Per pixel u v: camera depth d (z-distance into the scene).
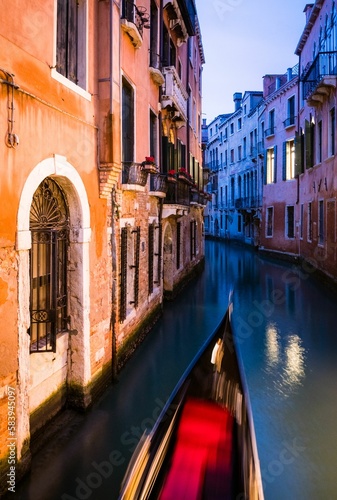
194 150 20.14
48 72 5.20
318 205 18.66
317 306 14.21
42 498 4.53
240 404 4.67
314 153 19.62
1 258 4.29
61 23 5.81
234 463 3.66
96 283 6.68
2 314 4.32
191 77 19.14
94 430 5.83
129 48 8.56
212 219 49.25
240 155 37.22
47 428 5.68
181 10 13.45
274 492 4.71
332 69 15.97
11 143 4.36
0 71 4.21
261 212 30.33
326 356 9.26
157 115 11.38
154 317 11.48
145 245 10.16
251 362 8.90
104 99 6.68
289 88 24.83
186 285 18.19
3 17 4.28
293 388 7.52
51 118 5.21
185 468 3.60
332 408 6.73
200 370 5.13
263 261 26.53
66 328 6.22
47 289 5.87
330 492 4.72
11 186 4.41
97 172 6.71
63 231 6.09
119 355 7.89
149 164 8.56
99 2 6.67
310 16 19.27
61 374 6.04
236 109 40.00
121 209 7.96
